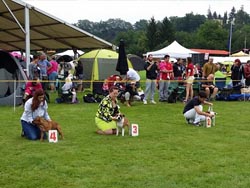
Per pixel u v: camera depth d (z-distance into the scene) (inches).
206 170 217.0
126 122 318.3
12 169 217.0
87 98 586.2
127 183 193.5
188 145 282.7
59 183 193.2
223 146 280.1
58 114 448.1
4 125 365.4
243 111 495.8
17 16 645.3
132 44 4082.2
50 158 240.7
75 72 782.5
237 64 652.1
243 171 215.2
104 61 803.4
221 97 642.8
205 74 631.2
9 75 544.1
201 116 375.2
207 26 4210.1
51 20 640.4
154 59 570.6
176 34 4293.8
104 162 232.8
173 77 645.3
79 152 257.4
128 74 570.6
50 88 697.6
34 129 300.0
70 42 804.6
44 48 914.7
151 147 275.0
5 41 887.1
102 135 320.2
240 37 4047.7
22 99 522.0
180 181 197.2
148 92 571.8
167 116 440.5
